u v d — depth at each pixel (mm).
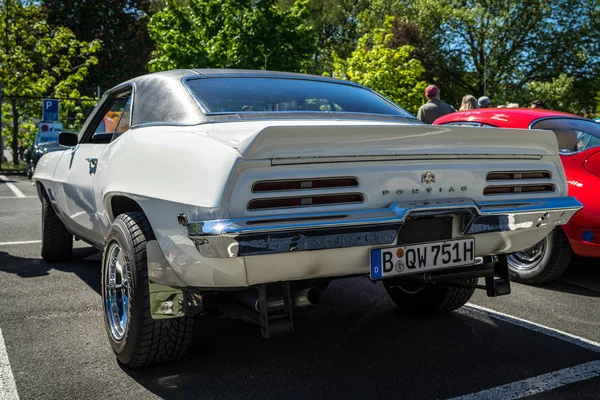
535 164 2996
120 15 39094
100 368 2982
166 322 2805
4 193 13031
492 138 2787
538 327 3695
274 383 2801
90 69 38094
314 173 2389
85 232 4297
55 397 2637
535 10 33406
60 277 4930
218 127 2793
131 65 39125
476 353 3217
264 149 2281
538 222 2959
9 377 2857
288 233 2303
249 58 22953
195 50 22812
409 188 2605
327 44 45406
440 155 2668
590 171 4609
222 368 2990
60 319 3793
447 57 36500
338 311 4059
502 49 34500
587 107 34875
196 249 2416
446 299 3768
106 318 3113
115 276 3100
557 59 34156
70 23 37812
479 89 36562
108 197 3256
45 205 5332
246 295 2652
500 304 4254
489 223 2812
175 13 23031
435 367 3010
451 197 2727
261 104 3168
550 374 2916
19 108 25531
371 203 2521
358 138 2455
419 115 9141
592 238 4441
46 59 25328
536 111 5383
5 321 3742
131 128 3342
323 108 3316
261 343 3381
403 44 36094
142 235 2816
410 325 3729
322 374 2914
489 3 34969
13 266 5348
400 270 2650
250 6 23422
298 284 2764
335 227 2385
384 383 2799
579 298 4441
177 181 2539
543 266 4680
